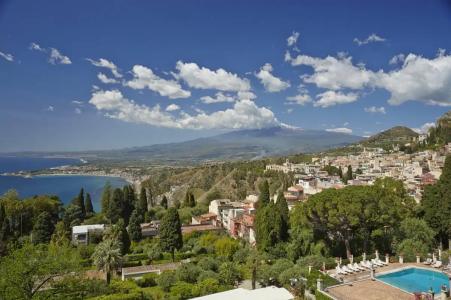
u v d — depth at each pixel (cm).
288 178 18512
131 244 8881
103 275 6350
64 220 11338
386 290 4016
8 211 10356
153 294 5391
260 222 6888
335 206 5569
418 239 5900
